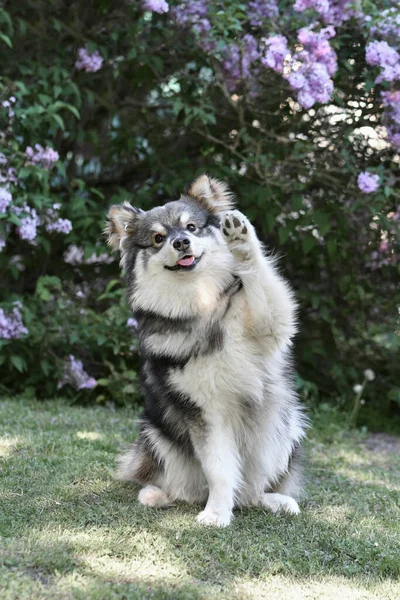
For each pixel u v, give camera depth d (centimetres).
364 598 289
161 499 396
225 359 372
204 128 707
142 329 402
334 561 328
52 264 742
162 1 605
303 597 287
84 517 354
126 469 427
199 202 420
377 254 723
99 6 661
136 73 695
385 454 598
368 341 755
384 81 609
